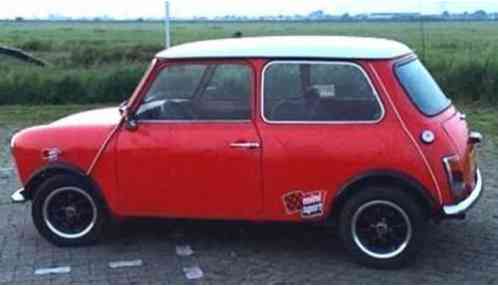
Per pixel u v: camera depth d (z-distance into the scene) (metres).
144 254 6.21
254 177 5.82
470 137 6.11
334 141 5.68
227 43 6.18
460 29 55.56
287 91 5.81
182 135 5.94
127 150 6.05
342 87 5.73
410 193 5.67
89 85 17.33
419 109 5.65
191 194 5.97
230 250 6.28
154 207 6.08
